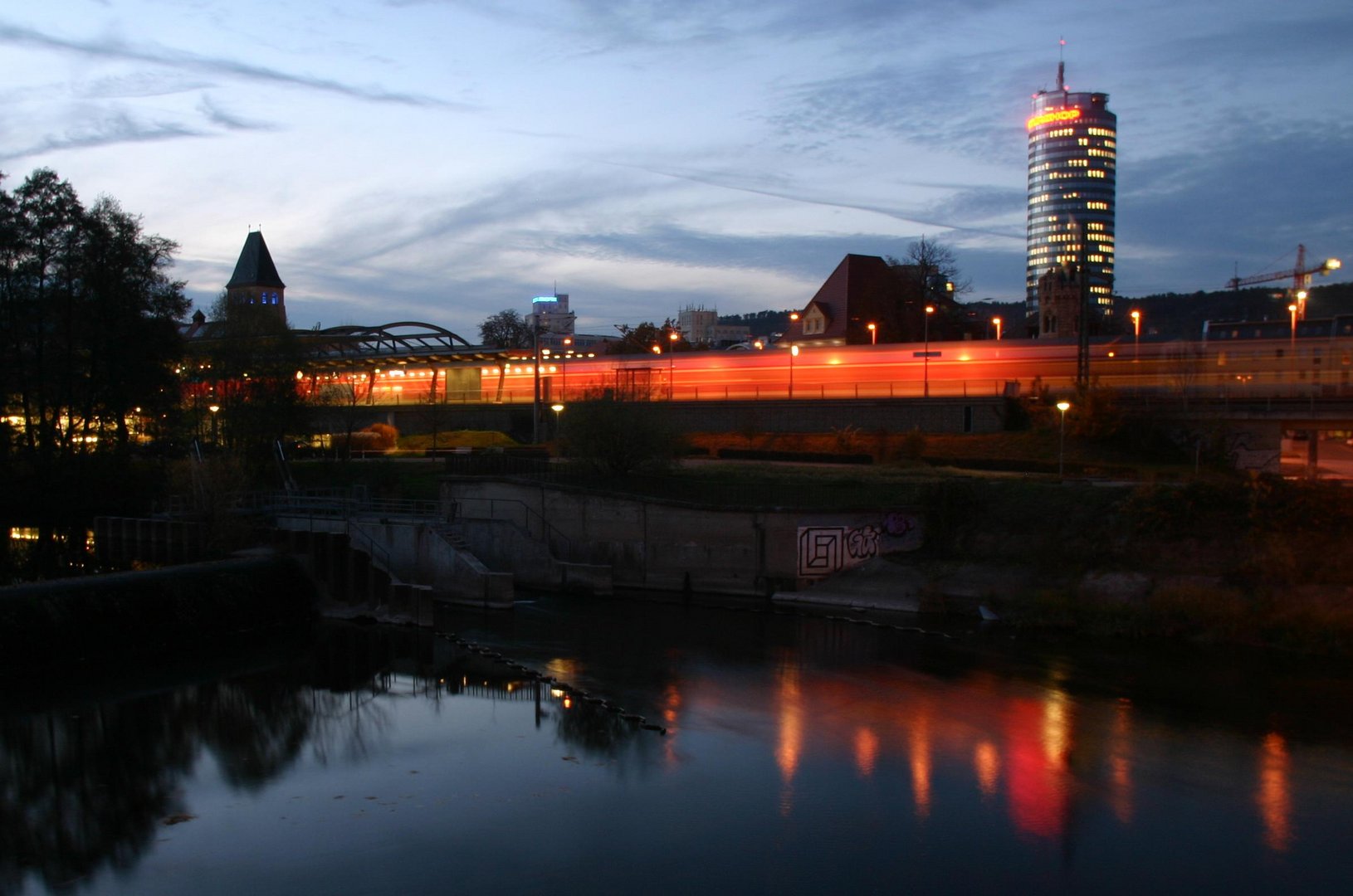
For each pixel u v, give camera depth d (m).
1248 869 24.83
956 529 54.31
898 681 39.62
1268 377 74.62
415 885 24.28
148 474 73.25
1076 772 30.55
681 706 37.41
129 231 71.88
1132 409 70.38
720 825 27.17
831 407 80.56
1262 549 46.19
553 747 33.44
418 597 52.25
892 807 28.22
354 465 79.69
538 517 63.75
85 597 46.47
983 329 132.12
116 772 32.03
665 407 70.06
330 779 31.06
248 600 52.62
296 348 82.06
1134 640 45.00
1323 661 41.22
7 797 30.06
